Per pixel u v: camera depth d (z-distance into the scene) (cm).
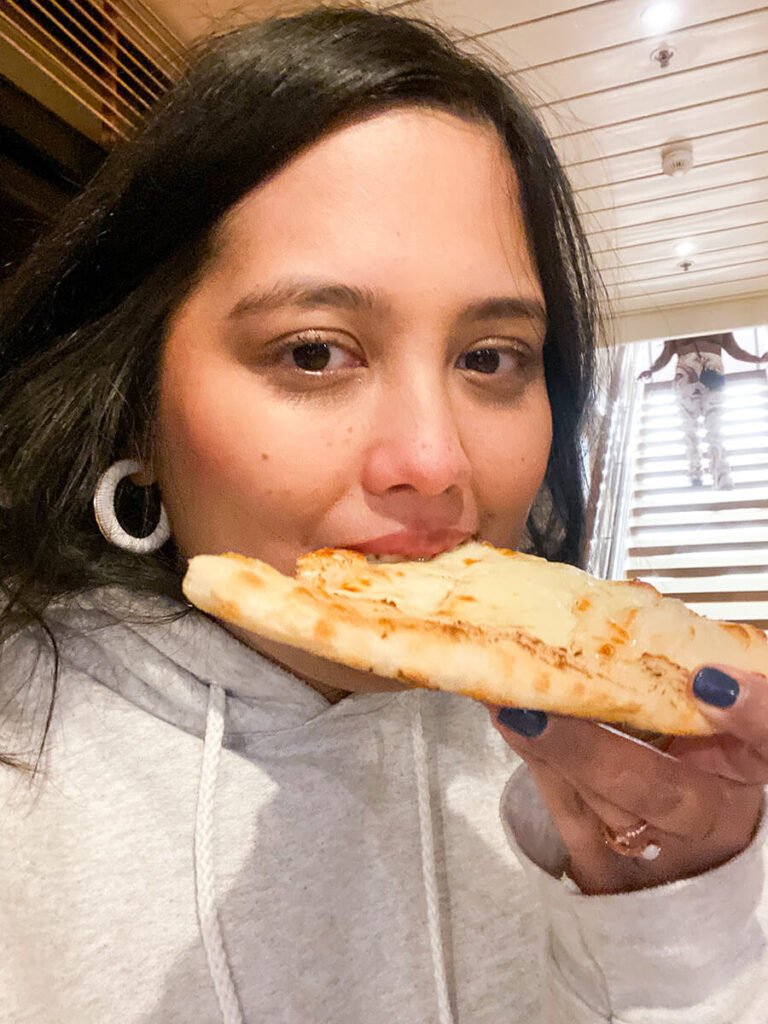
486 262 25
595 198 135
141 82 71
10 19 63
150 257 28
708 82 108
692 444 214
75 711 28
